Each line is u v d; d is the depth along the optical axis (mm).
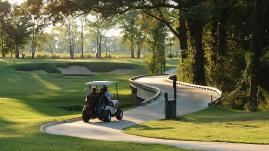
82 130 24391
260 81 46062
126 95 62500
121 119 29453
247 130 21828
